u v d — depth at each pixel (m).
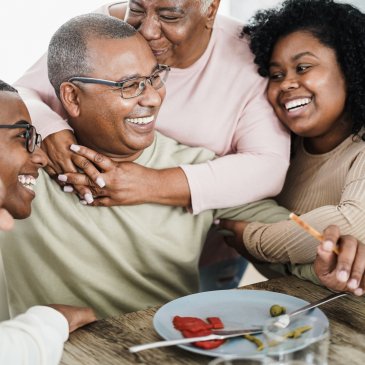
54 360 1.02
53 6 3.12
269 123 1.72
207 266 2.02
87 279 1.56
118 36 1.43
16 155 1.24
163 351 1.09
